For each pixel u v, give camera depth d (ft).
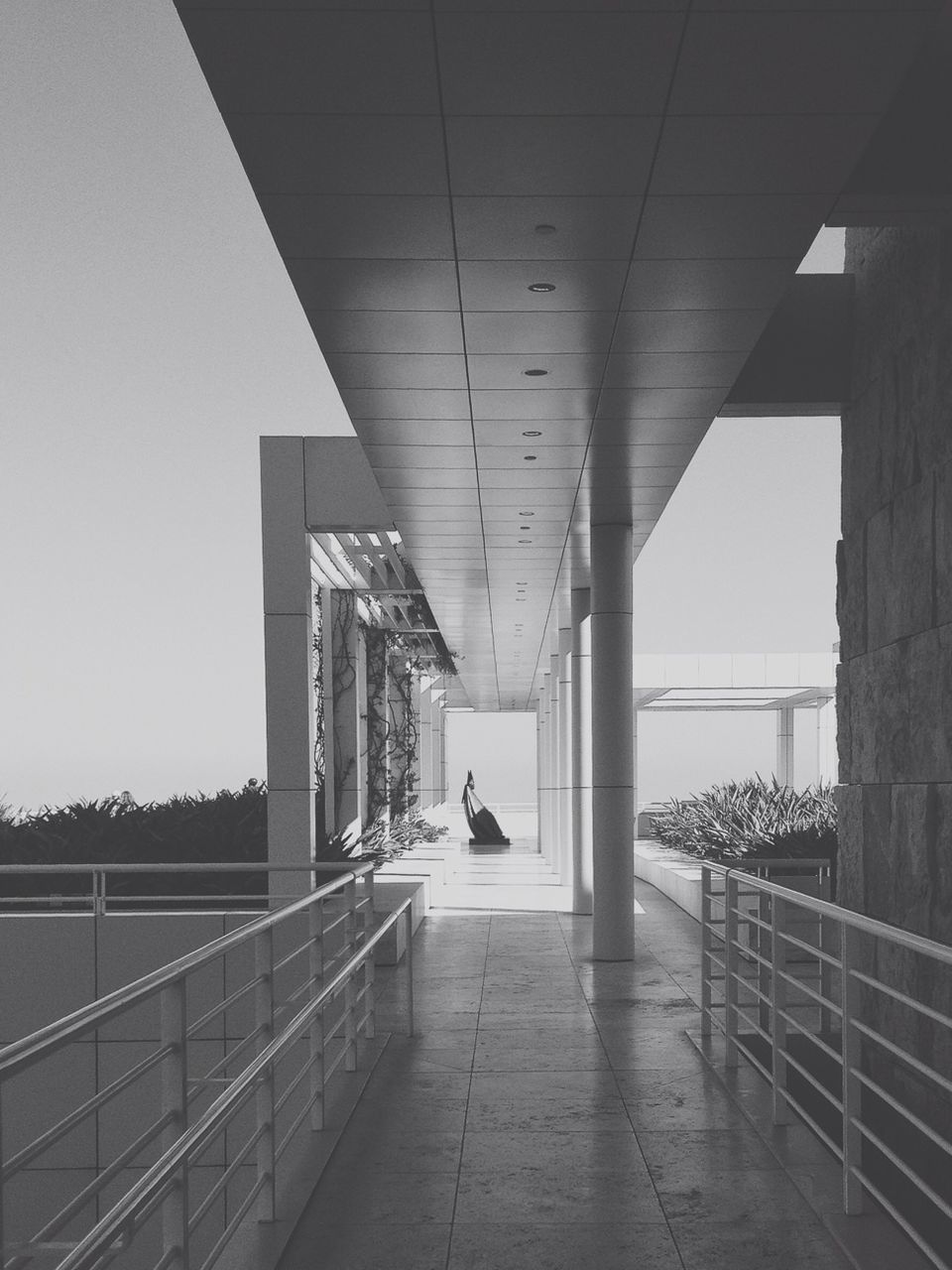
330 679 55.47
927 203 17.94
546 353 22.39
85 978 30.89
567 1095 20.06
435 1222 14.20
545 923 46.06
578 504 35.81
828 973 25.08
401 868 56.13
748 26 12.26
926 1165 20.11
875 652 23.09
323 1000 16.99
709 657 81.51
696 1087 20.56
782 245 17.71
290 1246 13.53
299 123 14.24
